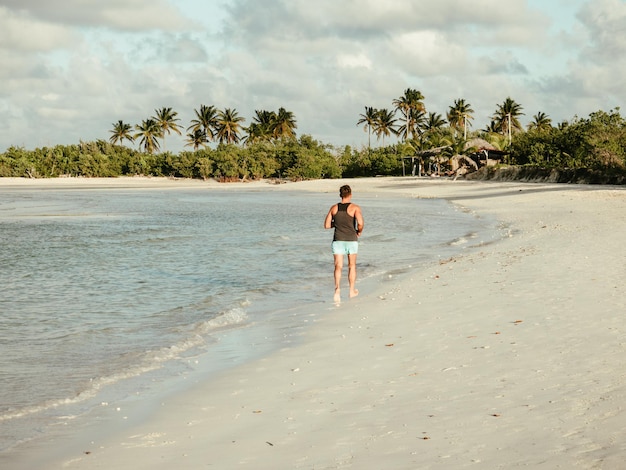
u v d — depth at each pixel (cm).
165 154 12962
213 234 2752
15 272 1709
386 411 559
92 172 13012
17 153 12975
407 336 857
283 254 1998
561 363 660
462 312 985
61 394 679
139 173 13162
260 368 750
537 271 1330
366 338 866
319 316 1057
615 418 486
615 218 2719
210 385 690
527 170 7331
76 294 1371
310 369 729
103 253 2111
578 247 1703
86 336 969
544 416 508
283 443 502
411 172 11025
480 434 483
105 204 5566
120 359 827
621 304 938
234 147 12000
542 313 923
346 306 1132
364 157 11912
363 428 521
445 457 445
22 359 834
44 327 1048
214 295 1322
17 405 641
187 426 561
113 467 475
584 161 6956
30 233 2911
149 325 1052
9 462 491
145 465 475
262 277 1548
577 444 445
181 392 670
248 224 3319
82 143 13588
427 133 11088
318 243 2319
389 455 458
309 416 564
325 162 11519
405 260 1756
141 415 599
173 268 1742
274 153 11912
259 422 558
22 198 6688
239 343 893
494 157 9594
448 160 9969
